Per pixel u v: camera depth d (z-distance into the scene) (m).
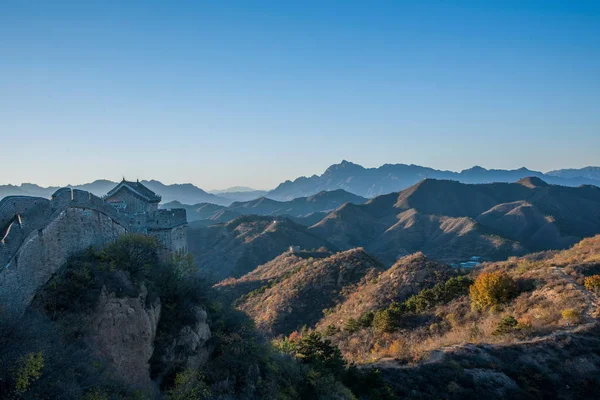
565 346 27.66
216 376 19.80
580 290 34.59
